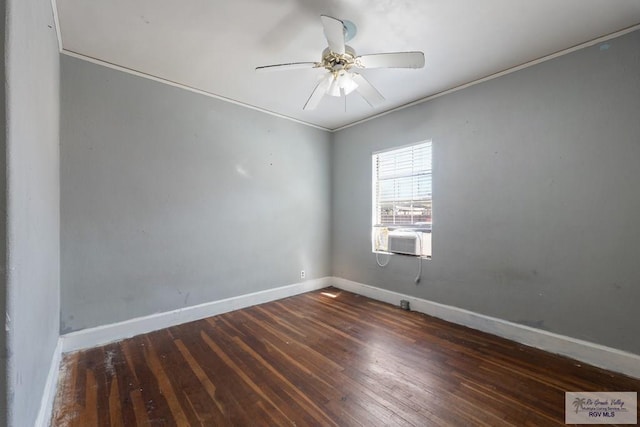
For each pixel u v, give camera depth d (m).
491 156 2.67
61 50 2.27
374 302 3.62
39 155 1.34
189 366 2.09
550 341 2.30
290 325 2.86
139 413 1.61
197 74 2.71
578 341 2.18
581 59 2.18
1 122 0.88
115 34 2.11
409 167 3.46
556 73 2.30
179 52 2.35
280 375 1.98
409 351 2.32
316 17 1.93
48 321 1.63
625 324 2.00
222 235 3.23
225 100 3.25
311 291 4.13
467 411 1.62
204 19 1.95
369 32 2.07
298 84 2.92
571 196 2.23
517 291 2.52
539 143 2.38
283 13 1.89
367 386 1.85
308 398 1.74
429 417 1.57
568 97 2.24
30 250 1.13
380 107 3.51
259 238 3.57
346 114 3.77
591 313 2.14
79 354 2.25
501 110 2.61
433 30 2.04
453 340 2.52
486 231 2.71
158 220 2.77
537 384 1.87
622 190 2.01
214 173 3.16
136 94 2.64
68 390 1.80
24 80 1.04
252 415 1.59
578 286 2.20
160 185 2.79
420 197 3.35
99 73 2.45
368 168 3.89
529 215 2.44
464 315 2.86
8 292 0.89
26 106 1.08
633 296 1.97
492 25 1.99
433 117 3.13
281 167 3.80
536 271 2.41
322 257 4.32
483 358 2.21
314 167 4.20
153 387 1.84
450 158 2.99
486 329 2.69
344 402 1.70
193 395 1.76
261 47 2.29
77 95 2.34
